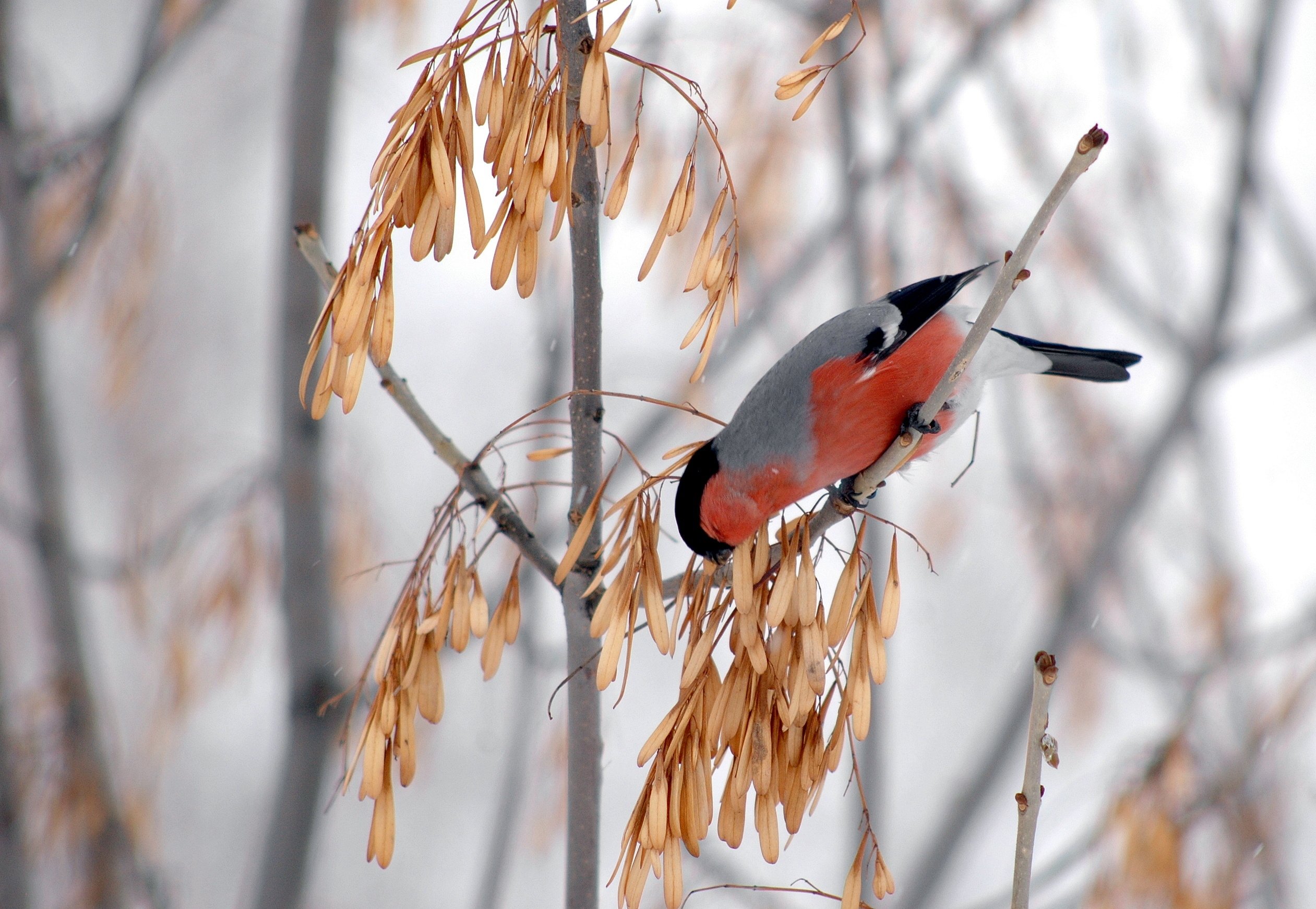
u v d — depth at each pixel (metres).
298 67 8.22
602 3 3.58
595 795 4.68
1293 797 7.34
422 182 3.54
